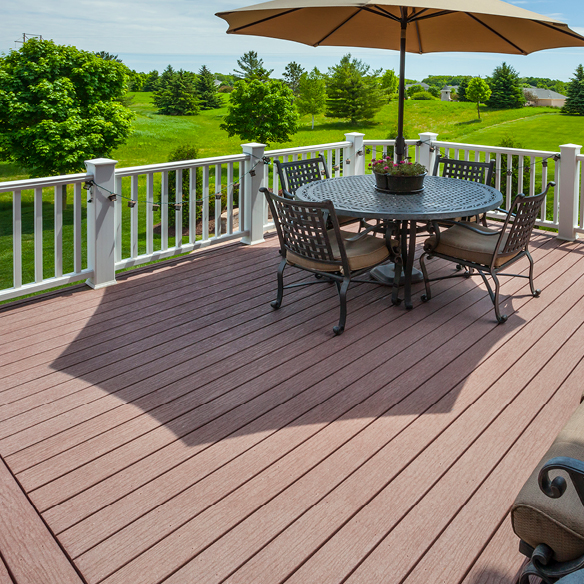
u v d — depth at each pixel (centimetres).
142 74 4394
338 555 172
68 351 303
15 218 353
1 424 237
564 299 376
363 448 223
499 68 3244
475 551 173
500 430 235
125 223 1622
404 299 364
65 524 183
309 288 400
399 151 409
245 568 167
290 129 2694
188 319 346
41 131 2086
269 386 270
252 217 503
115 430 234
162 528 182
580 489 125
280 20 401
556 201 528
